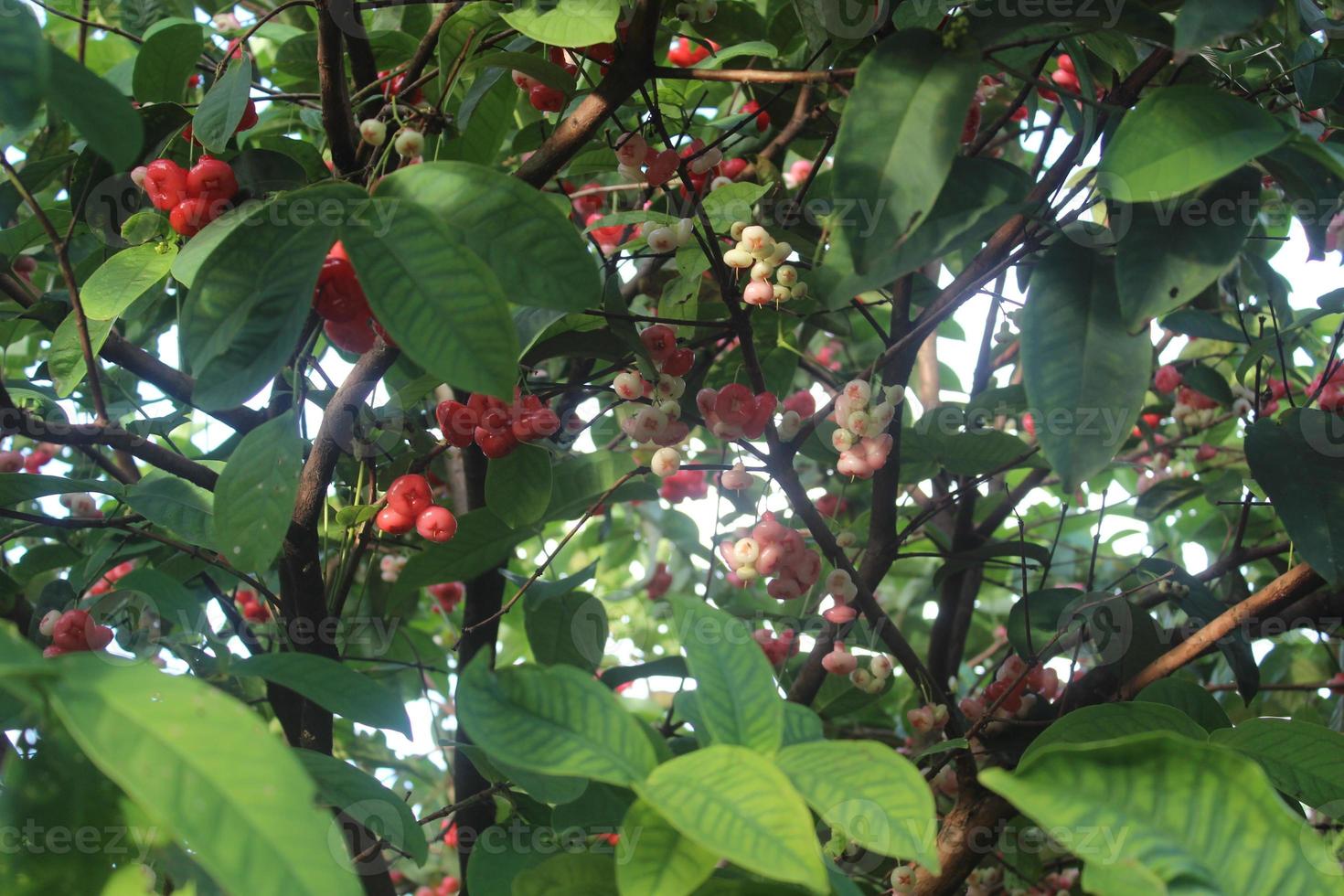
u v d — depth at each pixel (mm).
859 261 1449
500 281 1414
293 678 1583
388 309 1334
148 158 2250
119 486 2338
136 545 2951
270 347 1361
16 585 2654
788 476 2195
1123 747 1249
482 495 3141
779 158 3105
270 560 1642
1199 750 1229
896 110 1475
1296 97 2354
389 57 2768
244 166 2076
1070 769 1254
